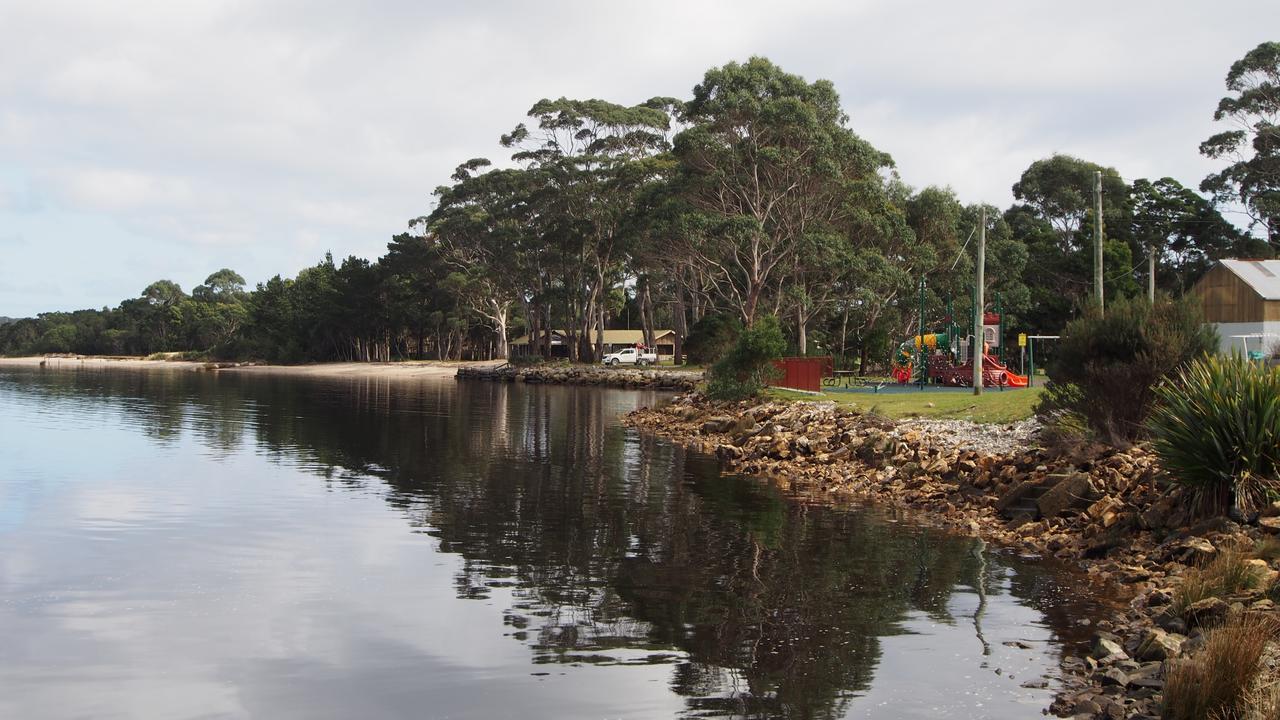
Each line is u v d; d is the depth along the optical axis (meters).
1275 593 9.84
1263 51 85.12
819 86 69.94
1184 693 7.55
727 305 89.75
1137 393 19.30
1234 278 53.34
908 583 12.86
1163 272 91.56
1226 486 13.65
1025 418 24.83
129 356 186.38
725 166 69.12
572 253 97.38
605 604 11.77
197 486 21.72
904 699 8.47
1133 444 18.48
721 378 44.31
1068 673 9.11
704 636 10.45
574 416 45.62
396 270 128.62
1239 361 14.97
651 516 18.17
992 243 77.69
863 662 9.54
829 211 71.88
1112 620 10.98
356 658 9.73
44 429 36.44
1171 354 19.22
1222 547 12.24
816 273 73.06
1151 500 15.13
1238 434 13.67
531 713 8.24
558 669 9.38
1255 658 7.64
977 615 11.26
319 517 17.81
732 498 20.55
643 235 77.19
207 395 63.06
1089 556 14.37
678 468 25.97
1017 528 16.55
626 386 78.56
